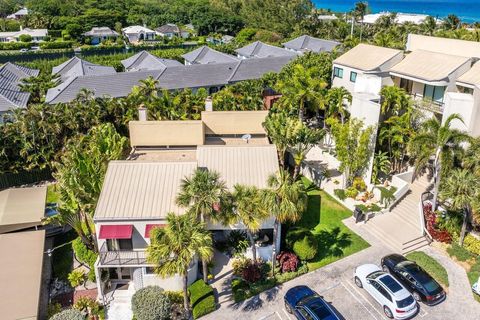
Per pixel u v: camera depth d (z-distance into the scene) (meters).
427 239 34.22
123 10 165.25
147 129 41.50
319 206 39.09
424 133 34.69
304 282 30.33
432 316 27.11
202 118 44.38
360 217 36.53
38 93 63.69
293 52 85.75
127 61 79.75
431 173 40.03
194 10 155.50
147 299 25.94
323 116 56.81
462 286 29.53
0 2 178.75
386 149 42.41
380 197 38.34
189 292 28.59
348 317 27.30
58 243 35.31
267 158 34.22
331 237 34.88
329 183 41.25
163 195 29.86
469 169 33.50
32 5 162.62
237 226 31.41
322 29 117.56
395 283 27.84
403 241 33.59
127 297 29.45
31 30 128.38
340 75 55.44
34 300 25.55
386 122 40.66
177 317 27.47
